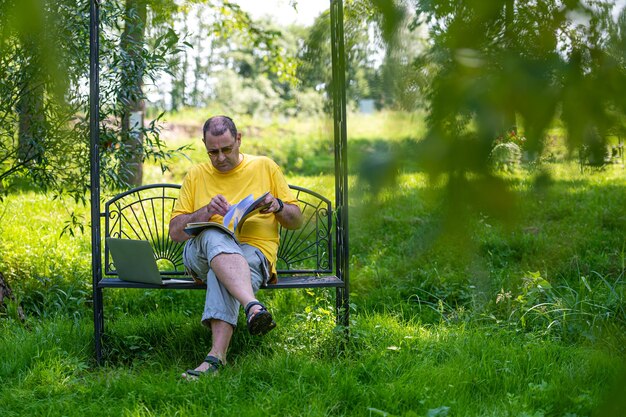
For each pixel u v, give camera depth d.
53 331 4.14
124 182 5.13
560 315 4.34
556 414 3.10
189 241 3.91
